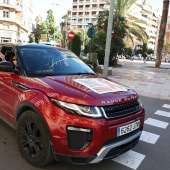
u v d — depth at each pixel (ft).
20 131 10.80
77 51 68.54
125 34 72.69
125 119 9.75
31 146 10.31
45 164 10.01
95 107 9.00
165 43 191.21
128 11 87.71
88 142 8.89
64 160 9.23
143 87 34.27
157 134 16.01
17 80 11.48
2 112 13.10
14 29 177.17
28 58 12.72
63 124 8.87
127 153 12.68
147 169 11.14
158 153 13.01
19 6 177.17
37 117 9.64
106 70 33.88
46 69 12.53
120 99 9.87
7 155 11.32
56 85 10.19
